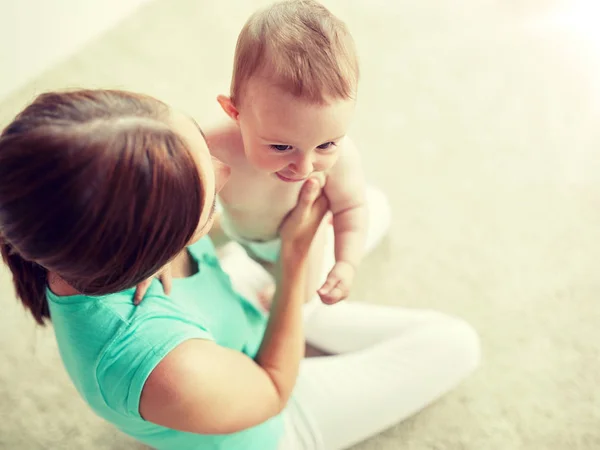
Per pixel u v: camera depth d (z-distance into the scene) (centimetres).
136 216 40
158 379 52
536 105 151
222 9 176
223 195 83
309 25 62
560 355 116
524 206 135
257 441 75
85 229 39
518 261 128
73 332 53
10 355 116
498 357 116
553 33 165
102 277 44
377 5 175
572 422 109
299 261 72
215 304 69
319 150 67
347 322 108
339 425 90
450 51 164
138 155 39
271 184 78
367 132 149
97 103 40
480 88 156
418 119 151
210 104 154
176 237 44
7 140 38
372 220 123
